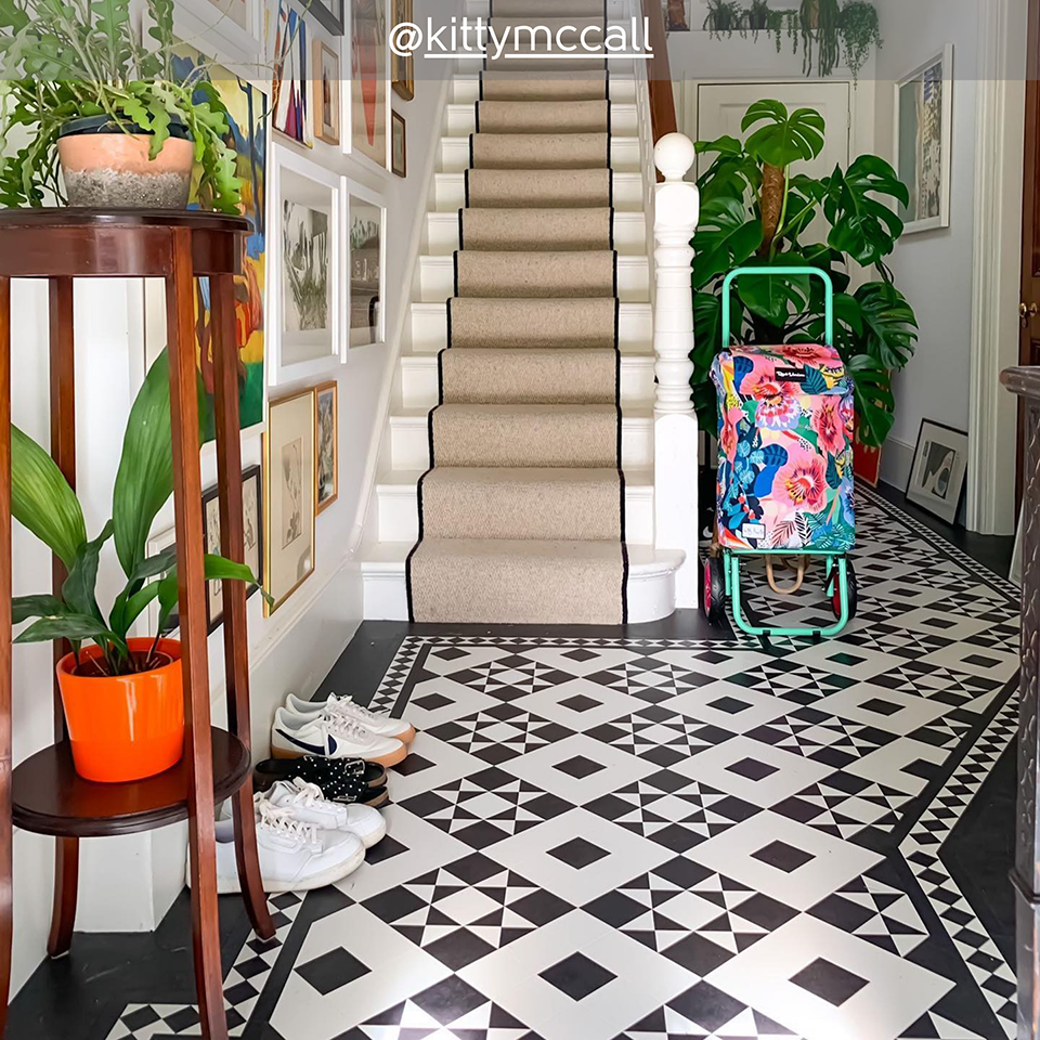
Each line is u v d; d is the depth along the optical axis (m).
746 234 3.88
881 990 1.68
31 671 1.71
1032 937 1.35
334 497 3.21
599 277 4.60
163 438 1.55
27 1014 1.64
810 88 6.58
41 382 1.72
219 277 1.62
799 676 3.04
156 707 1.53
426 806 2.30
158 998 1.68
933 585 3.96
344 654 3.23
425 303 4.41
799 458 3.25
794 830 2.19
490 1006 1.65
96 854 1.83
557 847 2.13
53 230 1.33
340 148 3.26
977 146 4.65
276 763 2.36
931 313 5.46
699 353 3.99
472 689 2.96
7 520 1.41
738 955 1.77
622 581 3.46
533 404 4.18
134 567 1.55
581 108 5.46
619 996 1.67
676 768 2.47
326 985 1.71
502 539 3.73
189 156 1.49
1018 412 4.64
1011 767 2.46
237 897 1.96
